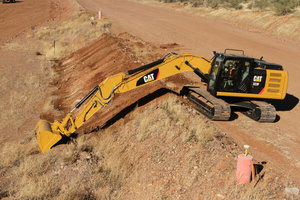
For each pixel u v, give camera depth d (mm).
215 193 7742
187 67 11906
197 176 8570
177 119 11328
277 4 34031
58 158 10625
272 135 10891
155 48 24188
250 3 40656
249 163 7531
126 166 10055
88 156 10500
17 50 29078
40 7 57938
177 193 8359
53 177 9625
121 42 23781
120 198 8859
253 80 11250
